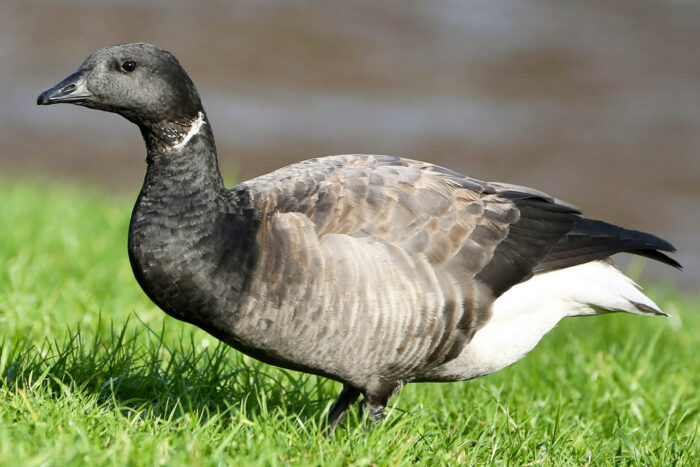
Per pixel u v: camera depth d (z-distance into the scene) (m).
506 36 42.06
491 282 10.21
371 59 39.66
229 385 11.27
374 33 42.06
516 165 32.31
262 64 38.72
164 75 10.01
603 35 41.91
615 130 34.59
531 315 10.69
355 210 9.92
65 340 11.85
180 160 9.99
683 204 30.75
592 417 12.04
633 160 33.00
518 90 37.62
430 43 41.28
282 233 9.72
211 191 9.96
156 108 9.98
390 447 9.53
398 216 10.00
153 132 10.07
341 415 10.65
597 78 38.59
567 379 13.26
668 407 12.48
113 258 16.38
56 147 31.95
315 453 9.14
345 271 9.61
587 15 44.19
